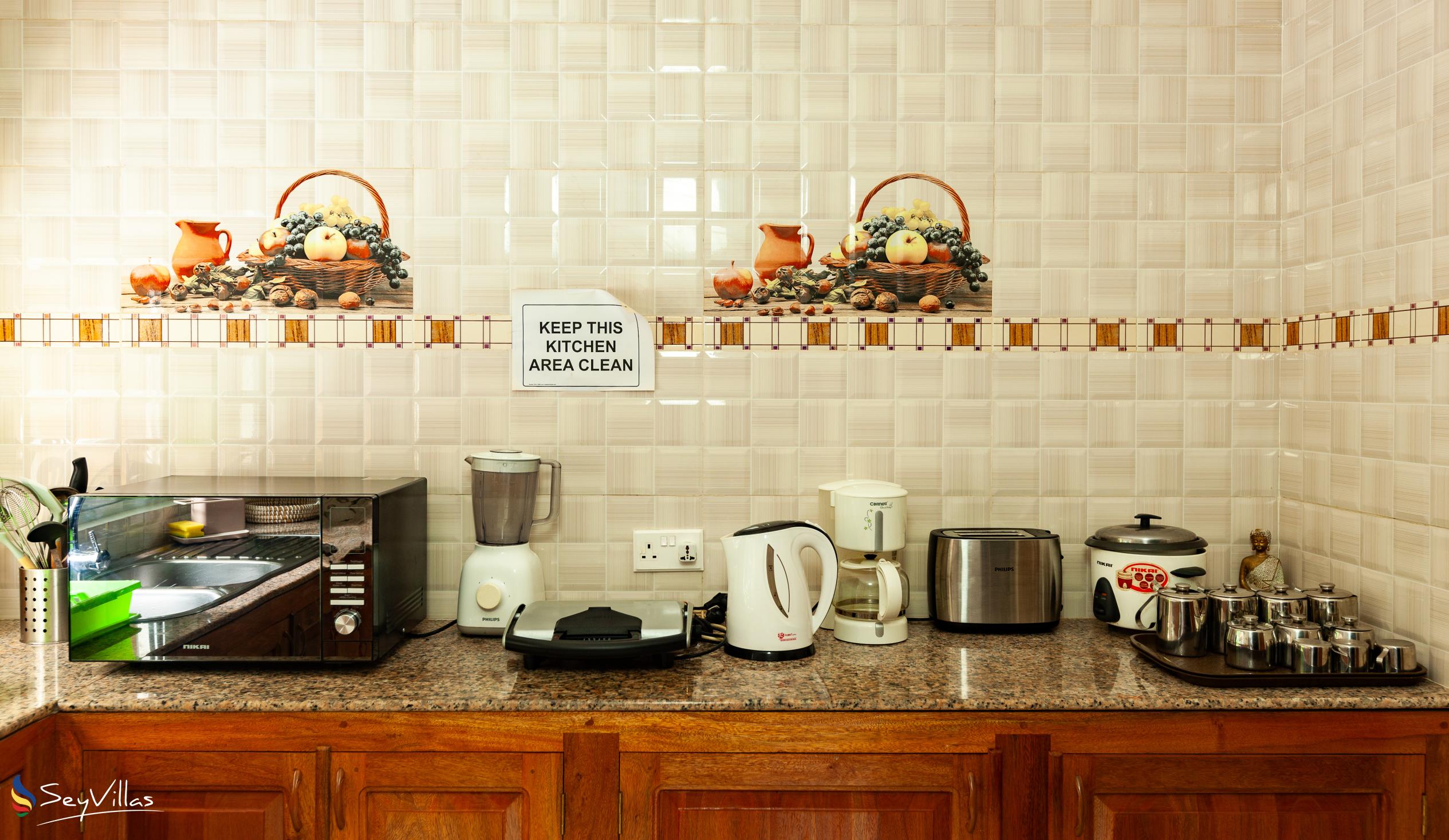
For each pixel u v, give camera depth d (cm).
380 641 150
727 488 186
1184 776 138
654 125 184
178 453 184
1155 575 169
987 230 186
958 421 186
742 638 158
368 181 183
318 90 182
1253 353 187
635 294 185
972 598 172
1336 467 168
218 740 136
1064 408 187
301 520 147
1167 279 187
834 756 138
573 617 156
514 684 143
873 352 186
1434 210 144
